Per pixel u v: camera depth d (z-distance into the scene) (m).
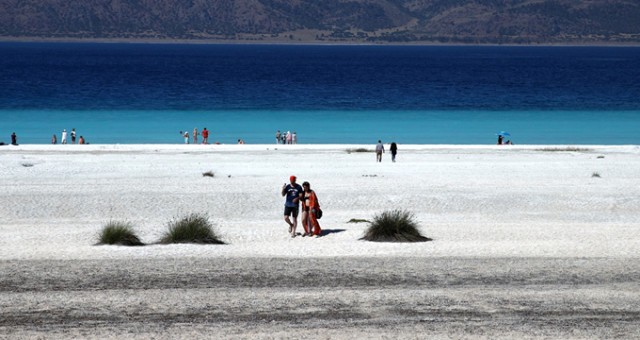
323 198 111.00
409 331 47.00
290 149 190.12
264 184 123.88
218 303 52.25
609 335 46.72
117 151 180.38
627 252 70.38
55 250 70.62
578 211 104.81
